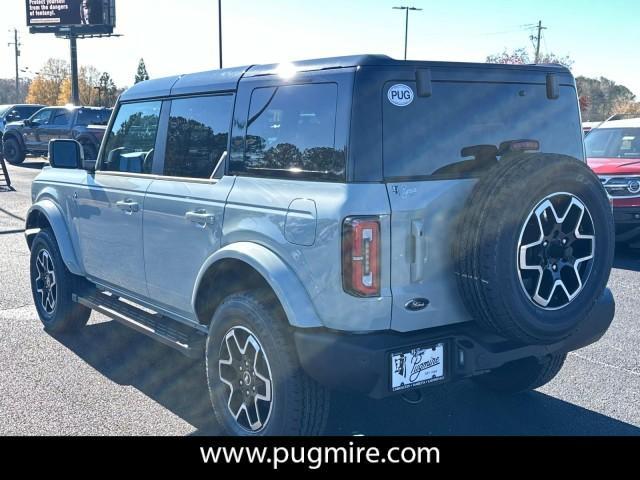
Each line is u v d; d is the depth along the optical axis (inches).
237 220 157.9
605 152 441.4
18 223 498.6
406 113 142.4
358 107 137.6
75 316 245.6
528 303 138.2
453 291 145.5
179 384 206.1
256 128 160.4
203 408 188.5
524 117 162.2
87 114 954.1
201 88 179.6
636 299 303.4
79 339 247.4
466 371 145.2
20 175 854.5
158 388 202.8
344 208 134.3
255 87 162.4
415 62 144.4
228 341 160.6
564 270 144.9
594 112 2178.9
